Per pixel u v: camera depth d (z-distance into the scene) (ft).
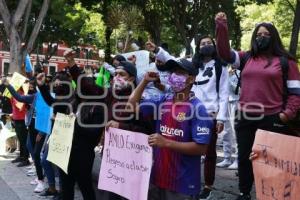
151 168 12.60
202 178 21.54
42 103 21.74
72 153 16.58
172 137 12.35
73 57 18.42
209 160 18.17
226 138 25.39
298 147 11.39
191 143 12.00
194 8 85.20
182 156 12.25
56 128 17.63
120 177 13.78
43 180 23.12
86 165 16.69
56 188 23.24
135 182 13.15
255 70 14.93
